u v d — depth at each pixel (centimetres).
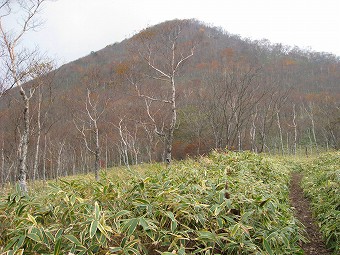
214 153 1065
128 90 1833
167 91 2089
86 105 1847
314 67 5094
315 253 463
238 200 416
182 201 372
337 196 589
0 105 1560
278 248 379
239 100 1847
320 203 639
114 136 2880
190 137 2788
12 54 1055
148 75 1499
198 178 507
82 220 327
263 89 2223
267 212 414
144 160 3281
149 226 309
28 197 389
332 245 467
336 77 4609
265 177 826
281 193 677
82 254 281
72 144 3081
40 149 2597
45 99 1622
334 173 795
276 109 2639
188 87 2450
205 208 373
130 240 303
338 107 3058
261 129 2695
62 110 2036
